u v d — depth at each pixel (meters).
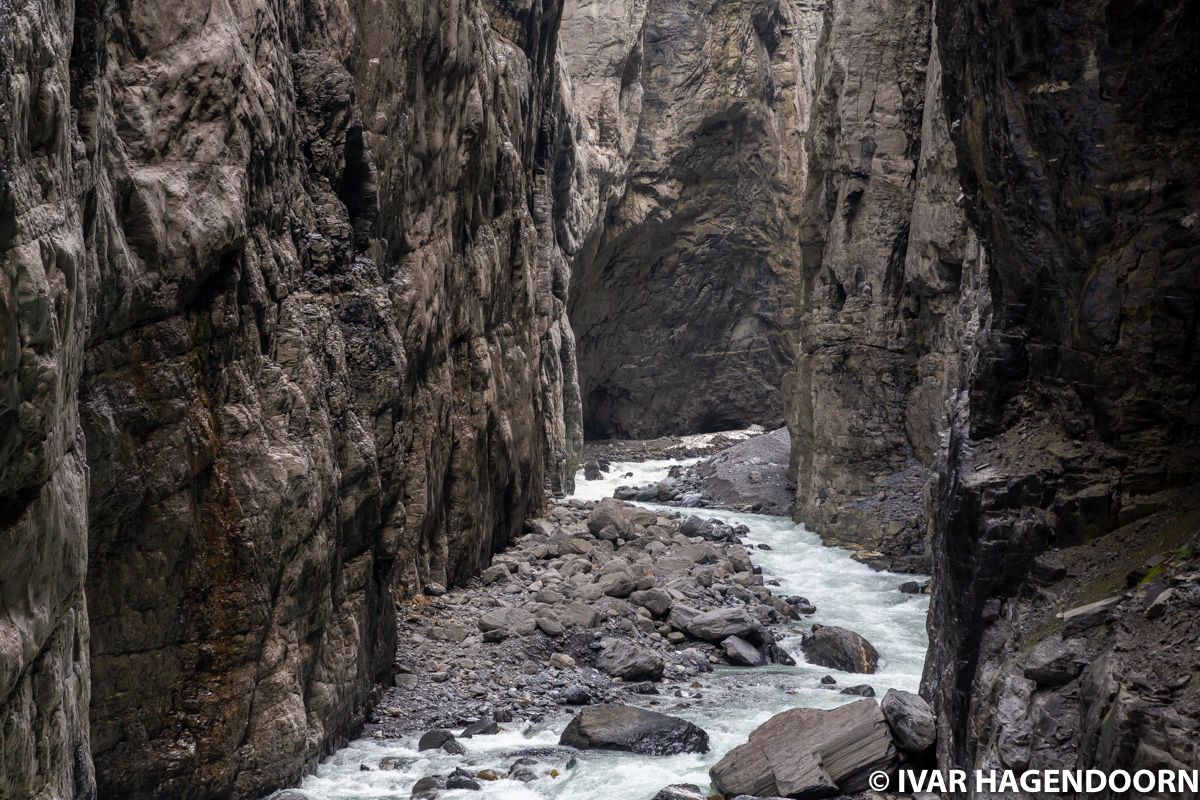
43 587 5.08
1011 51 7.08
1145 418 6.87
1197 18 6.25
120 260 7.26
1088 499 6.95
